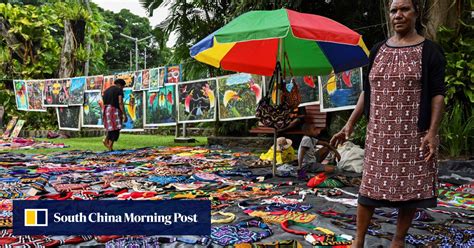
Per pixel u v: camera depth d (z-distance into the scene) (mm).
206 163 7309
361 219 2721
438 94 2502
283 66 6551
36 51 14805
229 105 10117
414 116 2523
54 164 7258
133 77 11836
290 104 5984
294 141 9648
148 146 10977
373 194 2615
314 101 8461
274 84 6406
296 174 5973
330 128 9945
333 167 6156
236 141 10727
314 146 6316
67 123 13102
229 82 10109
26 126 14398
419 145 2533
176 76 11062
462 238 3123
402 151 2539
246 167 6852
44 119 14398
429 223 3561
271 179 5773
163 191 4926
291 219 3637
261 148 10242
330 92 8180
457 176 5707
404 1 2559
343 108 8016
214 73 11664
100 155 8625
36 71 14680
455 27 7156
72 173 6273
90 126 12562
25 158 8109
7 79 14750
